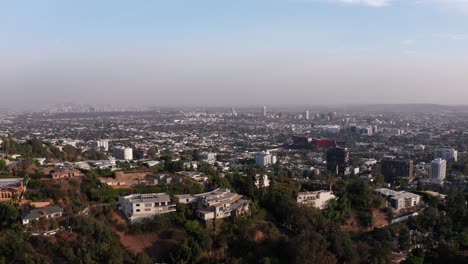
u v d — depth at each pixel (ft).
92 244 617.62
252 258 652.07
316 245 638.12
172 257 640.58
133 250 655.76
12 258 577.43
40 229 636.89
